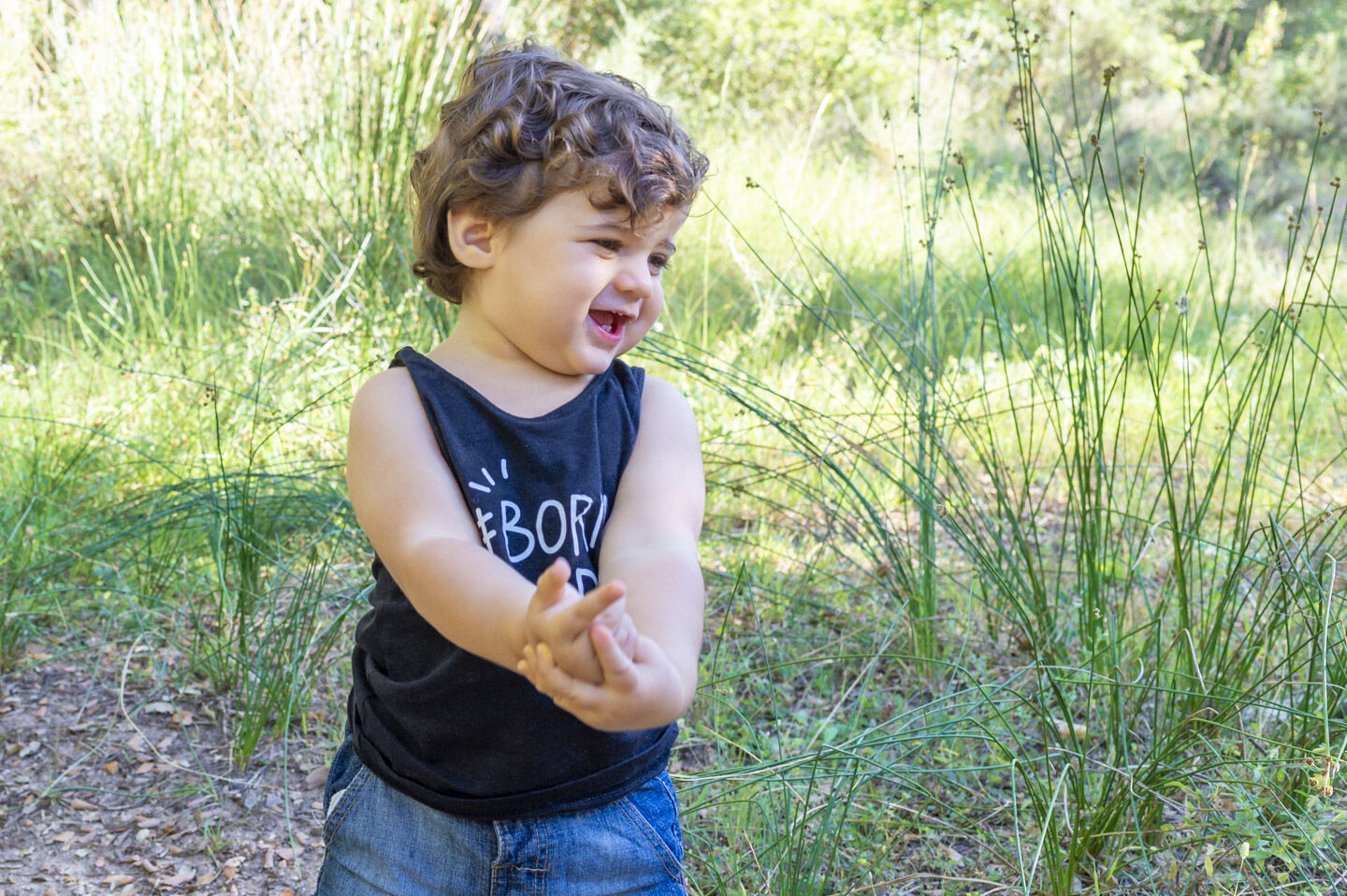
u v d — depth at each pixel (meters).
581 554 1.19
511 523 1.16
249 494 3.22
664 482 1.23
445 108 1.23
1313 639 2.29
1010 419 4.44
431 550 1.05
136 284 5.14
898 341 3.44
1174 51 13.37
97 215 5.93
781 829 2.18
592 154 1.12
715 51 10.76
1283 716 2.49
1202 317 6.35
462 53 5.62
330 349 4.12
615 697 0.87
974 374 4.70
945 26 11.93
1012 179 8.83
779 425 3.22
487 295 1.19
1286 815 2.04
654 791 1.29
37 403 4.16
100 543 3.14
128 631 2.96
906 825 2.18
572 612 0.84
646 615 1.07
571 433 1.20
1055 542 3.55
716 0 10.94
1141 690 2.56
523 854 1.20
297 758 2.54
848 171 8.14
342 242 5.02
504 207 1.14
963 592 3.20
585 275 1.15
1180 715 2.45
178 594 3.13
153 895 2.13
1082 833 2.12
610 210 1.14
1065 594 3.03
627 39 10.12
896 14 11.45
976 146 9.88
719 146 7.92
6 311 5.24
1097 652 2.62
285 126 6.21
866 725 2.63
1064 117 11.41
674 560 1.13
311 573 2.83
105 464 3.68
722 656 2.87
